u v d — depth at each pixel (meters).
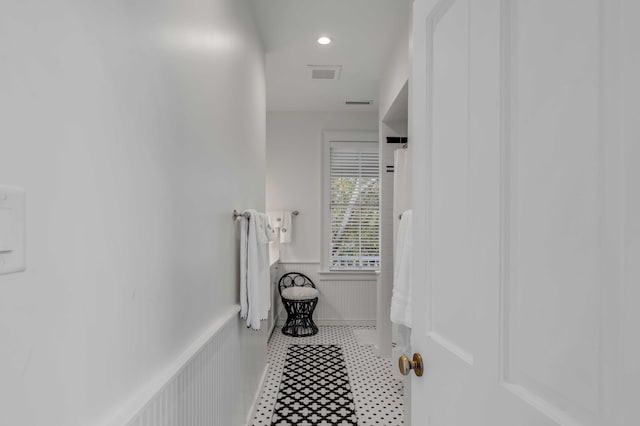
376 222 4.43
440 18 0.84
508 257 0.60
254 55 2.36
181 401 1.06
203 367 1.25
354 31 2.58
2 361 0.49
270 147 4.41
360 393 2.58
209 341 1.29
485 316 0.65
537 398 0.53
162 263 0.98
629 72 0.41
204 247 1.33
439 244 0.83
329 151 4.43
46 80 0.57
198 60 1.27
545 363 0.52
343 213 4.44
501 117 0.61
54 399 0.58
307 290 3.99
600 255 0.43
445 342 0.80
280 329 4.18
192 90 1.21
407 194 2.74
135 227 0.83
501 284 0.61
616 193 0.42
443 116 0.82
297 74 3.32
